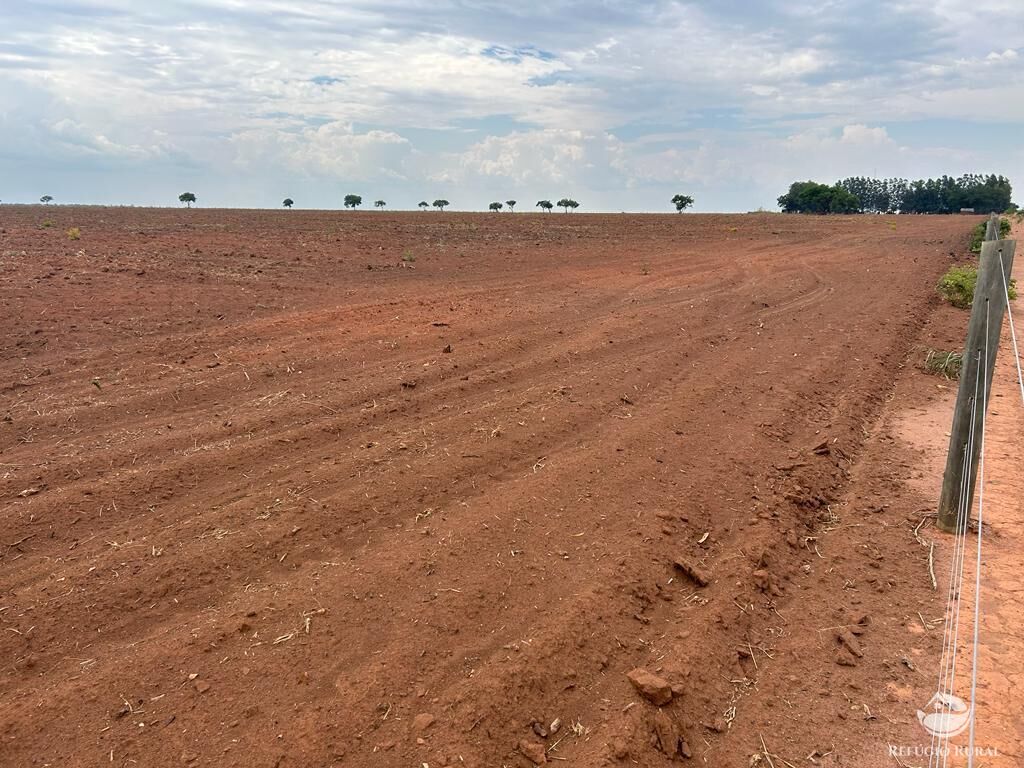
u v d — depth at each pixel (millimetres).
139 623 3617
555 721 3129
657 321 11234
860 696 3430
